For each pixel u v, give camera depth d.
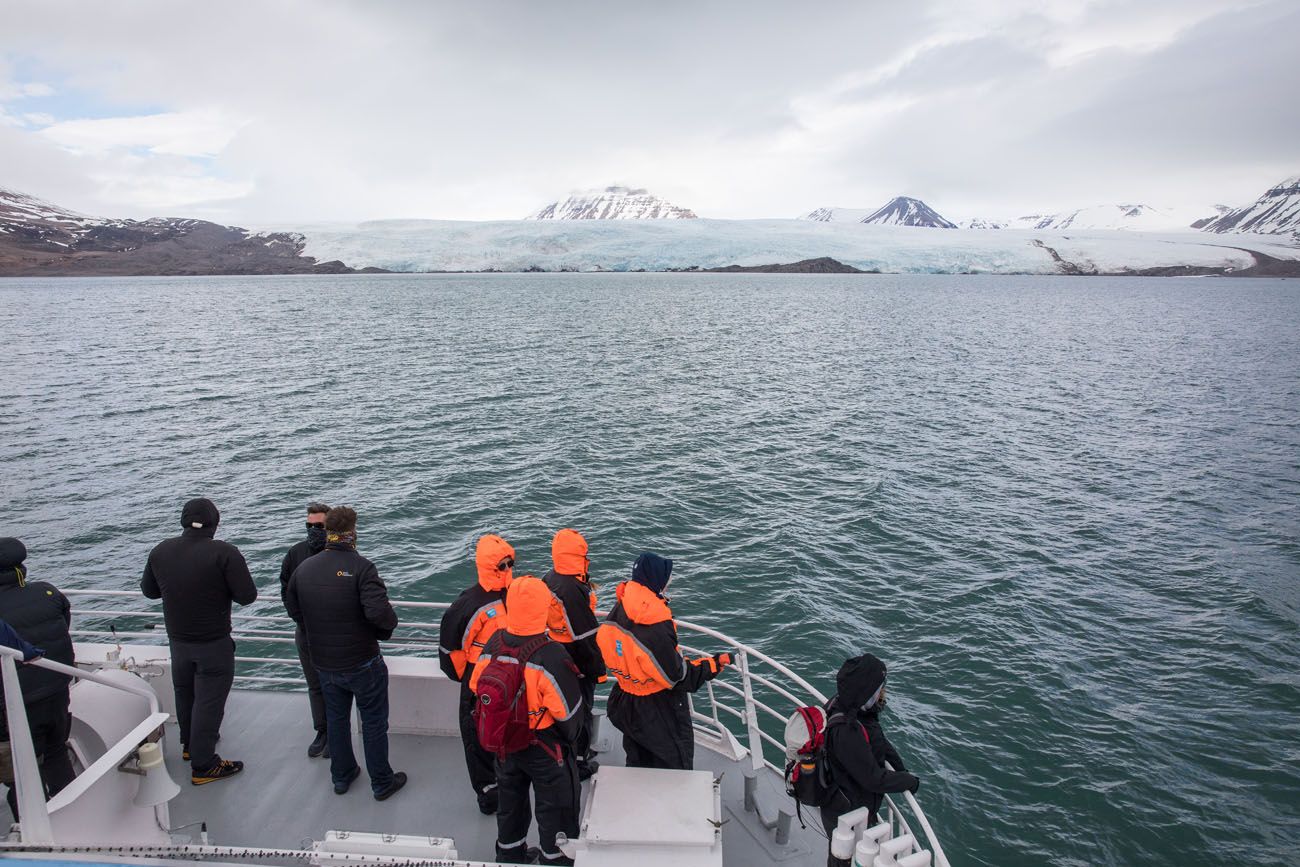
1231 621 18.41
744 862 5.37
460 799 5.93
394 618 5.59
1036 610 18.77
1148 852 11.35
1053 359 65.62
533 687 4.59
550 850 4.92
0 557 4.88
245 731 6.77
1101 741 13.81
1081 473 30.50
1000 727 14.18
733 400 43.47
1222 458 33.03
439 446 32.16
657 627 4.99
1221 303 165.25
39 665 4.41
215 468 28.92
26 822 3.96
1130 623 18.28
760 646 17.03
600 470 28.97
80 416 37.94
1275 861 11.20
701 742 6.75
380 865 4.03
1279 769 13.12
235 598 5.95
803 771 4.76
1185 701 15.12
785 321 103.94
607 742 6.68
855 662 4.66
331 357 60.94
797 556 21.42
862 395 46.00
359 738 6.69
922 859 3.61
